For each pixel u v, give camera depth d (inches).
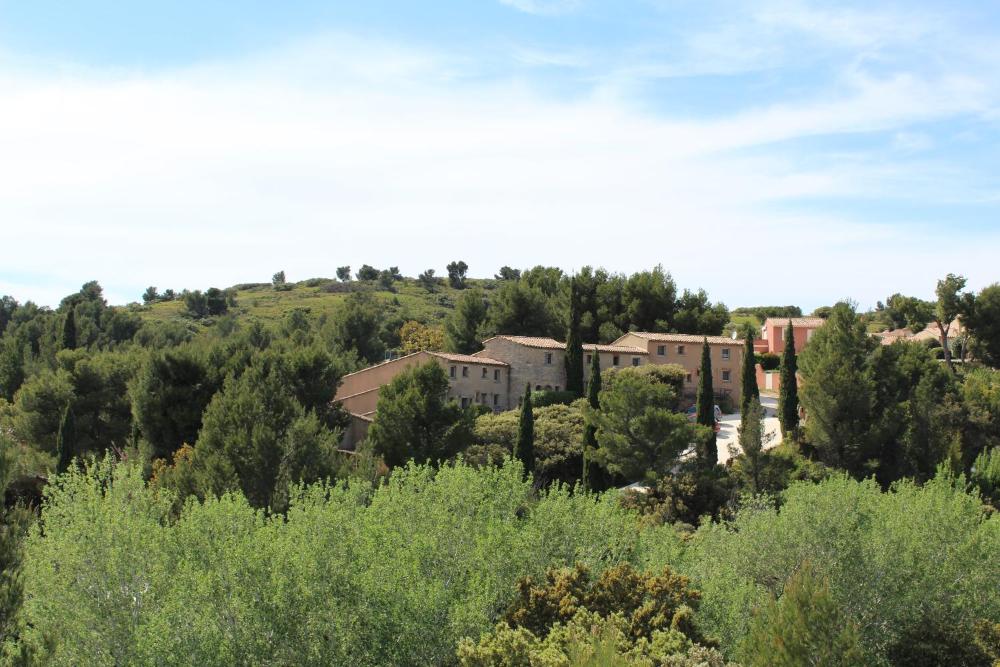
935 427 2438.5
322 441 2025.1
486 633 1089.4
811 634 1023.6
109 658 1115.9
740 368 3754.9
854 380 2476.6
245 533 1261.1
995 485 2416.3
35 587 1139.9
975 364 3843.5
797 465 2293.3
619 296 4458.7
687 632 1125.1
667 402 2381.9
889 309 6200.8
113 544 1197.1
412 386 2415.1
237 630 1128.2
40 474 2290.8
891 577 1449.3
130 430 2883.9
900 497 1723.7
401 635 1149.1
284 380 2605.8
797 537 1534.2
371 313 4702.3
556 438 2714.1
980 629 1350.9
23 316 5728.3
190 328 6097.4
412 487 1467.8
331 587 1178.0
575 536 1497.3
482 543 1334.9
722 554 1587.1
